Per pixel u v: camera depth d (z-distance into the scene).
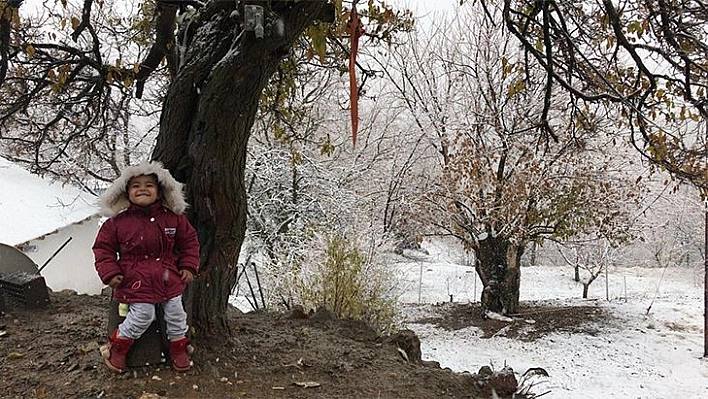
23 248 17.14
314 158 20.95
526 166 15.84
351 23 2.40
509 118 16.38
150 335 4.15
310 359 4.71
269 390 4.06
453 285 25.11
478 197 16.47
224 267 4.54
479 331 16.22
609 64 6.87
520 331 16.14
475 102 17.30
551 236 16.94
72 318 5.35
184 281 3.99
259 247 19.45
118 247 3.92
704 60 6.19
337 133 20.83
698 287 25.30
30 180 20.12
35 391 3.85
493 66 16.78
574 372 12.74
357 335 5.65
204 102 4.07
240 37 3.86
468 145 16.59
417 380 4.46
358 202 19.48
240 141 4.27
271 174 18.78
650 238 24.75
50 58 7.06
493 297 17.61
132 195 3.86
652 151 6.28
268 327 5.57
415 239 18.67
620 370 12.88
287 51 4.01
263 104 8.66
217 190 4.26
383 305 8.91
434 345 14.97
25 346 4.66
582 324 16.80
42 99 9.21
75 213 18.91
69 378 4.02
